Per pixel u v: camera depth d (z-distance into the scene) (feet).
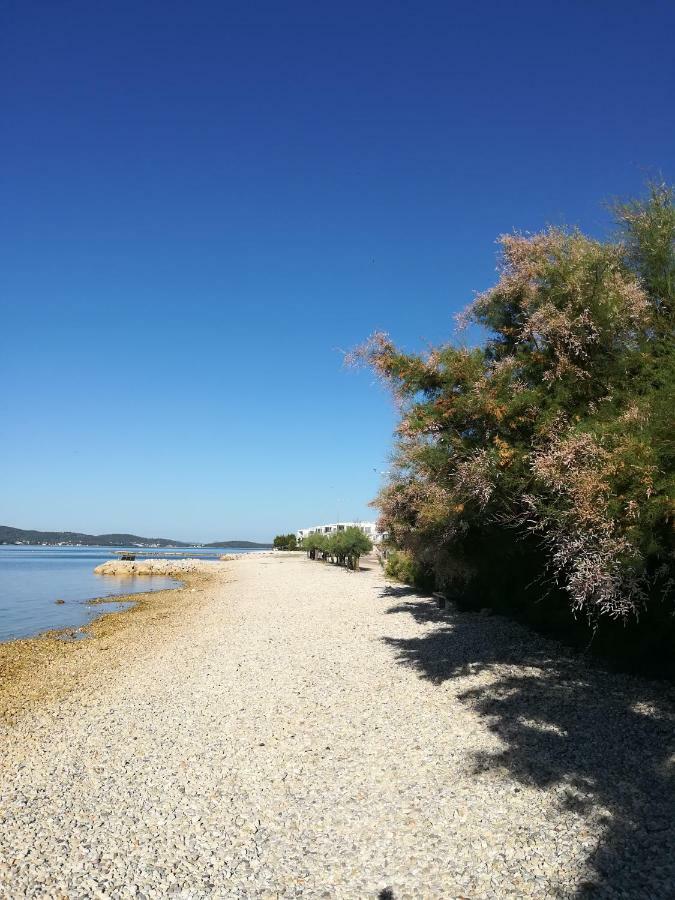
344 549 131.44
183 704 31.81
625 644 31.45
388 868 15.29
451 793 19.19
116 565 211.20
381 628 49.37
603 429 20.77
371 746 23.79
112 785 21.79
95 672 44.06
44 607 98.07
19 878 15.79
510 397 25.59
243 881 15.11
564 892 13.89
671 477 18.80
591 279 24.80
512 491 25.22
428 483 37.63
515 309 30.40
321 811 18.57
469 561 48.26
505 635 41.91
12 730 30.50
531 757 21.52
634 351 24.75
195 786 21.09
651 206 26.12
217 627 59.67
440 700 29.07
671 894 13.51
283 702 30.53
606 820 16.84
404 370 29.30
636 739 22.52
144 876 15.57
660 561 21.63
